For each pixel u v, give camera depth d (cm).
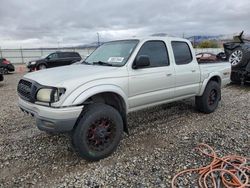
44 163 363
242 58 938
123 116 417
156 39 470
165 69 470
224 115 585
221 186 301
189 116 575
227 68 632
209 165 344
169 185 304
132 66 418
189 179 316
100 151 370
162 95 473
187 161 362
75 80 349
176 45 511
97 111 359
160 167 346
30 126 516
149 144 424
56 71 405
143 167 347
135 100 426
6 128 505
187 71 517
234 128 496
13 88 1091
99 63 450
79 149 355
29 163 363
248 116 577
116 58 437
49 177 327
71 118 340
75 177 326
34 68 1942
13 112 628
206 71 568
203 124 521
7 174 335
